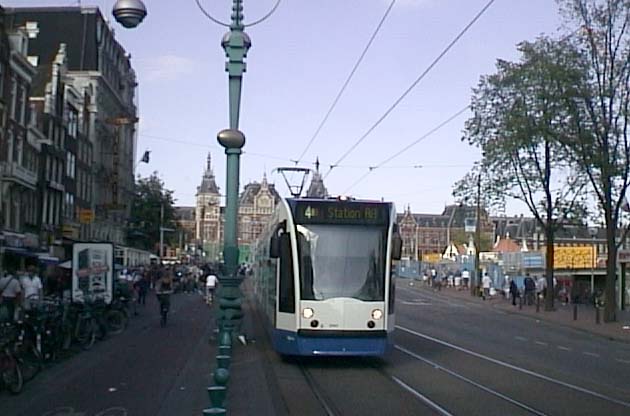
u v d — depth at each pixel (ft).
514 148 140.15
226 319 60.59
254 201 509.35
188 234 387.14
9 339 46.16
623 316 146.00
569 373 59.62
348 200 60.23
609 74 121.60
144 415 38.81
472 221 223.71
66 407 40.68
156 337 80.38
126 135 281.33
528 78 133.08
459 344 82.94
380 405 43.47
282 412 40.88
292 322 58.03
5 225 155.02
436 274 271.49
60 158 195.42
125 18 51.88
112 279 85.35
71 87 205.05
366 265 59.16
